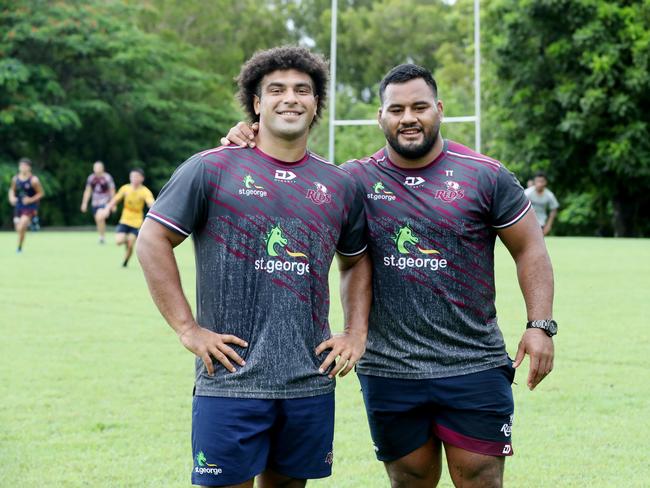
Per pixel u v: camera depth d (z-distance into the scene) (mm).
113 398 5941
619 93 28984
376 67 53594
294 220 3205
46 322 8891
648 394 5922
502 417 3529
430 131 3477
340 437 5113
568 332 8078
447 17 46250
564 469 4496
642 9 28984
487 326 3574
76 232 32062
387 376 3553
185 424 5359
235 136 3295
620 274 12992
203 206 3230
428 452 3652
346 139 38781
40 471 4484
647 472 4445
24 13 36719
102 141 40219
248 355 3170
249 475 3145
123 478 4398
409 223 3508
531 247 3566
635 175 29406
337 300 10164
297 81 3236
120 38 38781
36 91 37188
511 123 31328
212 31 49500
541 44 30156
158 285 3197
